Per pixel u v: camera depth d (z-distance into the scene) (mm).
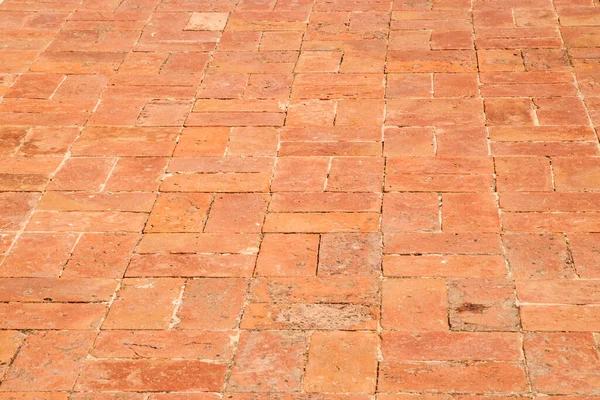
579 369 1888
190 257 2215
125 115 2742
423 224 2271
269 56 3004
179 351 1979
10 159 2574
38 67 3000
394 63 2932
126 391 1902
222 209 2359
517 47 2977
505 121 2619
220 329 2023
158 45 3100
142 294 2119
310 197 2381
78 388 1913
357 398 1861
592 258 2139
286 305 2072
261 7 3318
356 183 2420
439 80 2828
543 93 2732
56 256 2236
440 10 3238
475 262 2150
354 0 3346
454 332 1983
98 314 2074
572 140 2523
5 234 2307
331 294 2092
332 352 1957
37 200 2420
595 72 2818
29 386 1920
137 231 2303
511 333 1972
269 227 2293
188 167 2514
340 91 2801
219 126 2670
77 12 3336
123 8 3354
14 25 3256
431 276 2121
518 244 2191
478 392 1857
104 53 3066
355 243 2227
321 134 2613
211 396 1884
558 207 2295
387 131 2611
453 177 2418
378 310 2045
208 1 3377
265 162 2516
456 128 2604
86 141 2637
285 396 1875
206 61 2992
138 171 2508
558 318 1997
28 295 2127
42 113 2766
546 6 3217
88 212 2371
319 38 3096
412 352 1946
